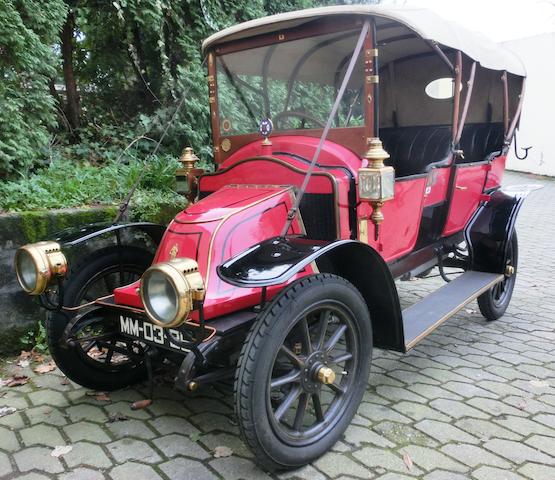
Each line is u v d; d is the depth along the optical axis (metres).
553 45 13.71
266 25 3.04
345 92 3.04
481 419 2.81
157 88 5.91
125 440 2.59
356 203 2.80
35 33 4.33
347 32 2.95
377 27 3.23
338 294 2.38
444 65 4.44
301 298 2.21
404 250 3.42
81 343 2.85
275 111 3.37
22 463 2.41
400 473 2.34
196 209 2.77
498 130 4.79
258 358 2.08
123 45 5.86
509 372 3.40
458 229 4.28
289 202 2.77
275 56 3.35
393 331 2.76
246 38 3.29
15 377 3.22
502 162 4.66
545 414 2.86
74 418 2.80
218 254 2.46
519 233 8.09
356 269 2.67
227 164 3.35
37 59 4.15
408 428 2.71
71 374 2.90
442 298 3.47
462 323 4.36
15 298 3.51
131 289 2.67
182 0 5.57
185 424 2.74
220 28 5.73
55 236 2.90
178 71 5.70
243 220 2.59
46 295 2.60
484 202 4.38
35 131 4.36
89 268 3.01
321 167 2.89
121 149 5.48
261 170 2.97
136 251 3.22
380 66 4.73
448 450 2.52
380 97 4.84
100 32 5.66
